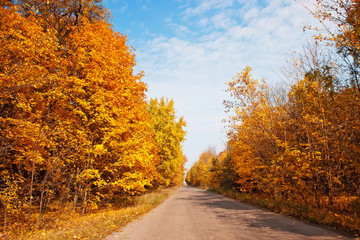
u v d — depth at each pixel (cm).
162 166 2925
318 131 1195
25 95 892
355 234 679
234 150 2230
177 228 835
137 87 1345
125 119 1201
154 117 3058
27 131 767
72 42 1208
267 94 1565
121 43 1317
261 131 1551
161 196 2356
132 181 1236
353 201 1080
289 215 1117
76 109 1106
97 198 1148
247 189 2230
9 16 824
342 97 1069
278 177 1491
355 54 916
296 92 1349
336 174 1200
